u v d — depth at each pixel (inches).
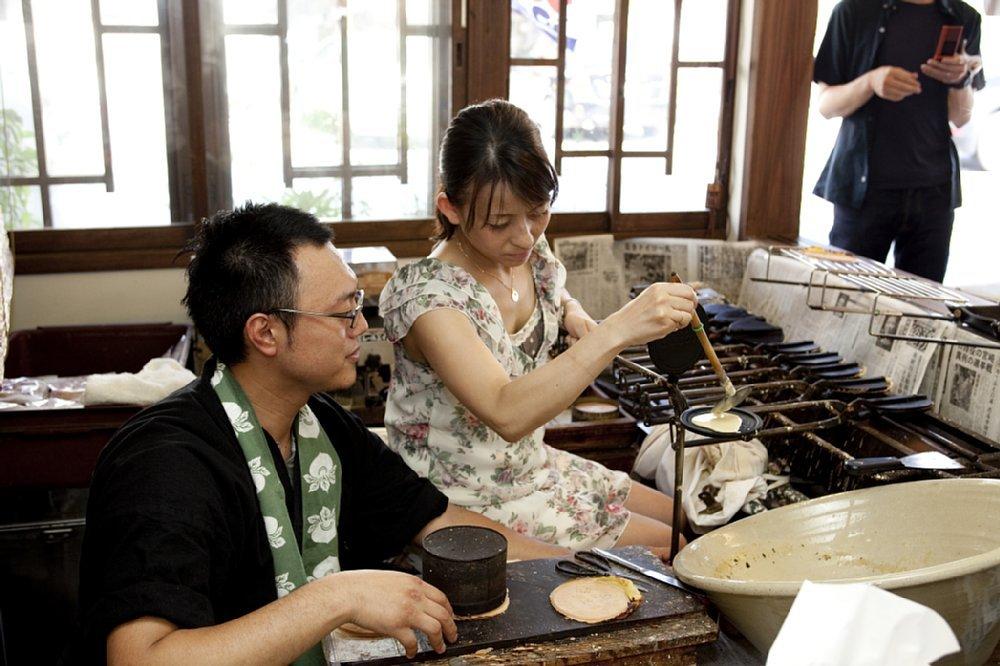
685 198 131.1
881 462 64.5
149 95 110.4
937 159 121.0
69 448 85.0
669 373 55.1
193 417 47.4
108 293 112.5
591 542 69.3
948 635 29.8
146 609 39.3
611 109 124.8
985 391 78.0
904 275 99.9
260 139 115.0
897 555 52.5
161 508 42.0
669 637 45.6
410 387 66.4
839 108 120.6
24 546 86.0
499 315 63.7
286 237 47.1
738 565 52.4
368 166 119.3
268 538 49.1
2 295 69.4
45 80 107.5
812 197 144.7
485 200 57.5
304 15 112.7
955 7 117.6
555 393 53.6
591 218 127.9
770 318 111.6
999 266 145.6
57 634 86.9
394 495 59.3
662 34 123.8
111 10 107.3
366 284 103.3
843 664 29.7
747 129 125.8
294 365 48.5
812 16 121.6
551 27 119.7
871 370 90.7
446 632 44.3
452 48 117.3
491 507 66.8
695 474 77.5
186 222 114.2
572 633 45.5
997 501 50.7
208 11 109.7
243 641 40.3
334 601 42.6
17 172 108.8
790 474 79.6
